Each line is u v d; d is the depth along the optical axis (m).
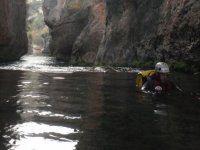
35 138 4.36
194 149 3.96
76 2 35.28
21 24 37.56
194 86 9.79
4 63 27.97
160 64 8.72
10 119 5.39
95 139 4.34
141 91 8.84
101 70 17.42
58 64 26.64
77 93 8.55
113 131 4.73
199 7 14.78
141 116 5.74
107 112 6.06
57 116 5.68
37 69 18.64
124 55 21.69
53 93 8.54
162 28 17.72
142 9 20.55
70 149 3.96
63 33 35.25
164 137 4.45
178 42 15.90
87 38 29.16
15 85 10.24
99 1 29.95
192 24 14.86
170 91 8.62
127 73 15.30
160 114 5.92
